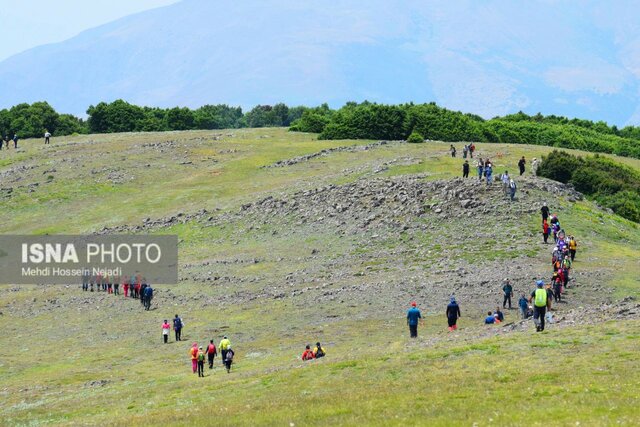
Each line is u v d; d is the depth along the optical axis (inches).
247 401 1476.4
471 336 1809.8
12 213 4707.2
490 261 2790.4
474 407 1200.2
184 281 3191.4
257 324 2452.0
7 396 1943.9
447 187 3619.6
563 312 1934.1
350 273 2913.4
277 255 3326.8
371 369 1590.8
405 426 1117.1
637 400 1134.4
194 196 4566.9
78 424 1489.9
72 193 4931.1
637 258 2822.3
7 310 3078.2
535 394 1239.5
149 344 2402.8
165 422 1348.4
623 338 1510.8
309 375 1637.6
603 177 3954.2
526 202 3368.6
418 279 2696.9
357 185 3986.2
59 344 2513.5
